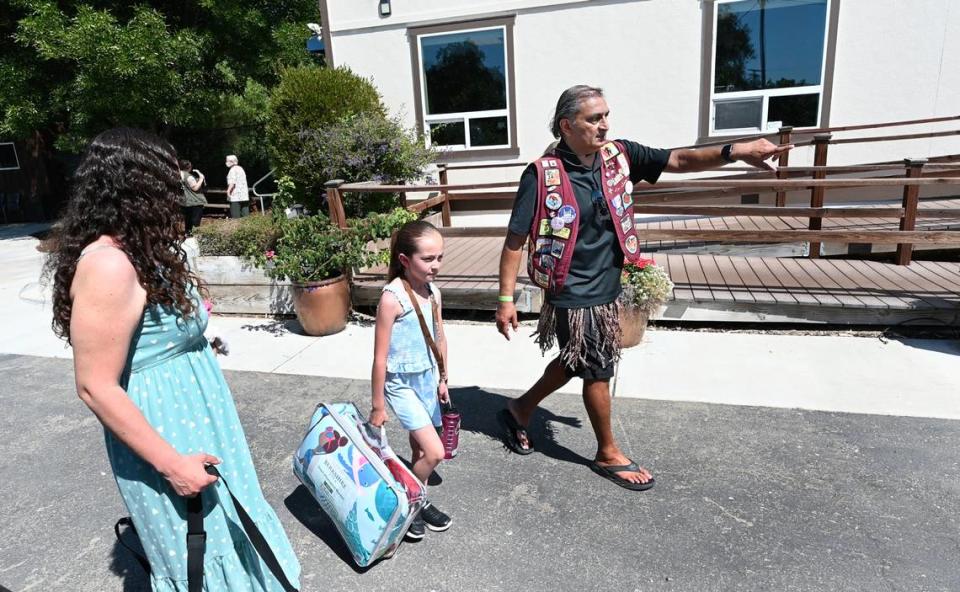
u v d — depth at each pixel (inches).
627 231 107.3
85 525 112.3
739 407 143.1
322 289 201.5
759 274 217.9
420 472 102.1
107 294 57.2
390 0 342.3
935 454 120.5
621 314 175.8
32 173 591.5
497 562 97.3
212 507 70.8
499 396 156.1
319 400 158.7
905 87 286.8
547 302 114.5
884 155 298.5
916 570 91.4
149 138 63.4
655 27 308.5
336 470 94.3
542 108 334.3
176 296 64.9
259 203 497.0
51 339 224.5
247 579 74.3
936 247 258.2
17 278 331.3
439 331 107.0
